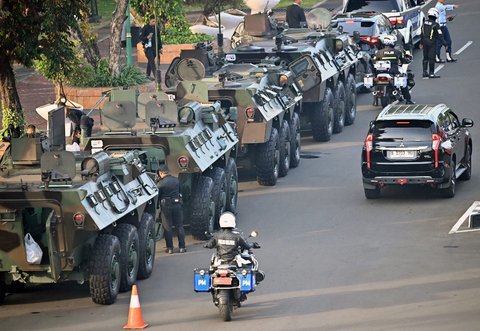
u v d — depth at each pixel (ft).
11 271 144.36
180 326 137.59
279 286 152.97
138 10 346.54
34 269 144.46
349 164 232.53
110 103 176.14
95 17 403.13
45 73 234.79
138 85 285.84
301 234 180.75
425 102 284.41
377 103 290.35
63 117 161.07
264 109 208.54
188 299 149.59
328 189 212.02
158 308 145.89
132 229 153.79
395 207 196.24
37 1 201.26
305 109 251.39
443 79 313.12
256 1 313.53
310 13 291.38
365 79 283.59
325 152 244.42
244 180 222.69
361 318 137.80
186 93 197.98
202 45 231.09
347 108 268.41
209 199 178.70
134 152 161.68
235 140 193.16
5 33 201.67
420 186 205.05
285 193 209.97
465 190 205.98
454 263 161.27
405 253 167.43
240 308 143.95
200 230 178.91
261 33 263.29
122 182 155.02
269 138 212.84
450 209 193.06
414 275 156.04
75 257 143.74
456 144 203.72
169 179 170.71
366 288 150.71
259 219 191.52
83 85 280.92
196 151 175.52
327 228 184.03
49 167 144.77
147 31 302.04
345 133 262.88
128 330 137.08
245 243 140.56
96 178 148.36
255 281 140.26
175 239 182.09
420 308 141.08
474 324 134.21
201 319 140.26
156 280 159.43
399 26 336.70
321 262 164.14
